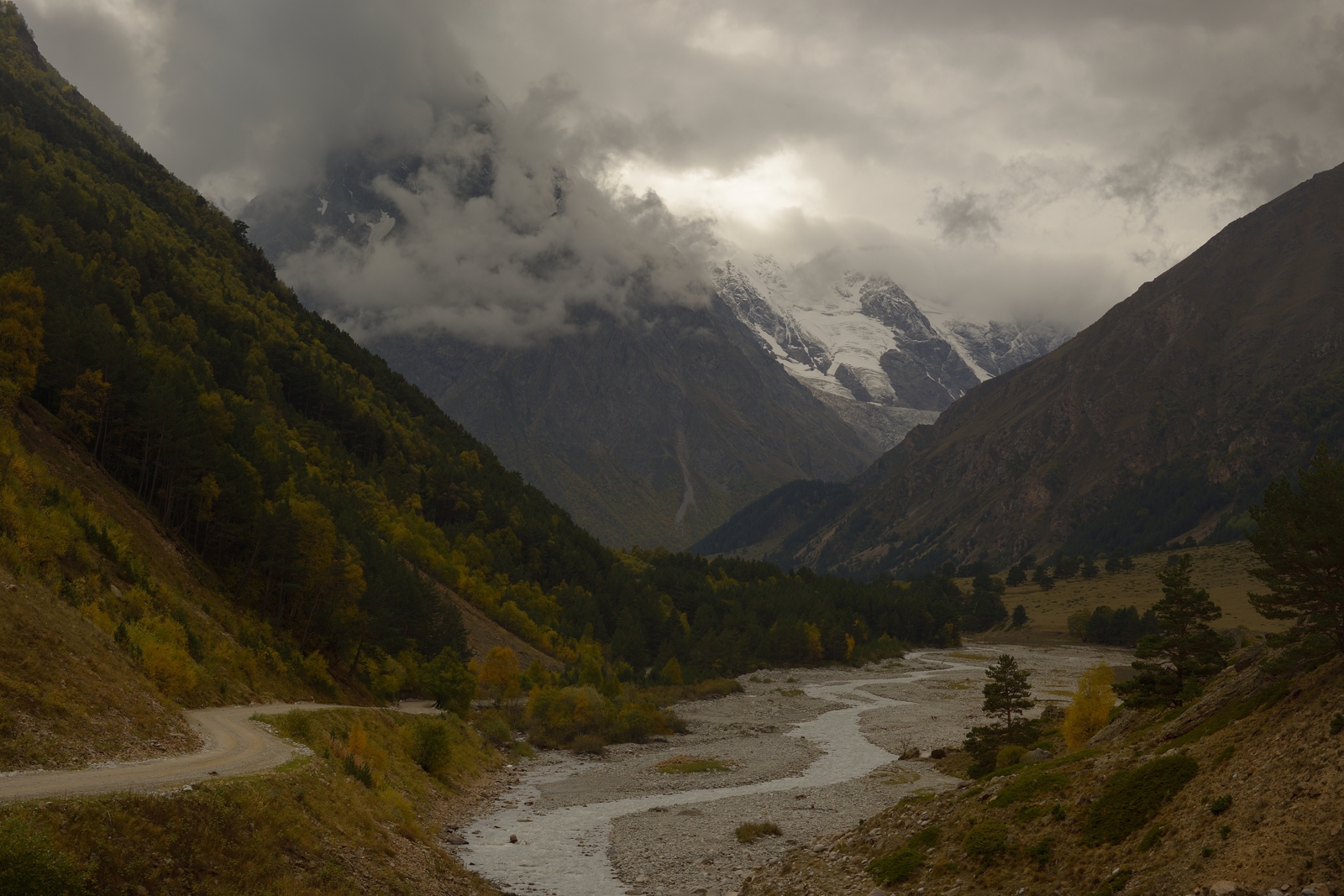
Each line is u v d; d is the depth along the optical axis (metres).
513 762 87.81
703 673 176.38
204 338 179.12
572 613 191.00
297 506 103.81
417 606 121.06
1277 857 25.11
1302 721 30.12
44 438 83.69
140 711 42.69
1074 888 30.69
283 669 79.12
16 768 31.23
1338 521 32.16
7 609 40.88
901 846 38.94
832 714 135.12
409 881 37.50
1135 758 37.19
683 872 46.44
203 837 30.03
